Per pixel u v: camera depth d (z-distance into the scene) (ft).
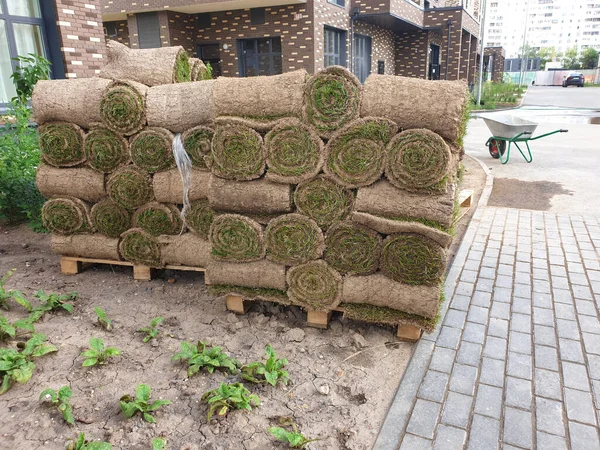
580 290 13.73
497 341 10.95
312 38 55.36
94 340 9.90
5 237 17.70
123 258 14.06
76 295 12.78
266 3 54.03
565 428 8.21
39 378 9.27
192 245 13.10
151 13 57.36
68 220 13.73
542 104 90.58
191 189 12.44
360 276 10.69
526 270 15.21
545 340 11.02
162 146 12.37
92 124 12.87
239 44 59.93
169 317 11.94
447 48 79.56
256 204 10.86
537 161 34.94
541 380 9.51
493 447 7.77
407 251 10.07
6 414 8.29
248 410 8.55
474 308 12.57
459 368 9.89
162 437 7.90
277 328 11.53
